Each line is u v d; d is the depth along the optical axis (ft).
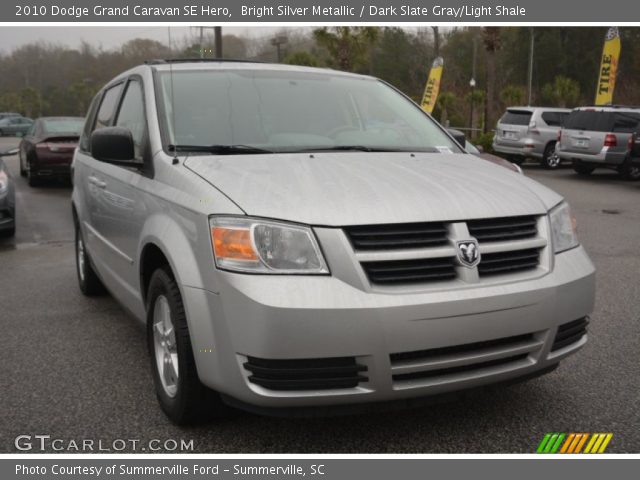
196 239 9.36
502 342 9.41
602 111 52.95
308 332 8.35
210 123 12.12
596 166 55.42
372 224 8.82
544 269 9.81
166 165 11.05
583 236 29.09
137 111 13.30
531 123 63.72
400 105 14.70
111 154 11.63
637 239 28.30
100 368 13.20
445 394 9.27
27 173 54.19
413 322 8.57
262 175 9.99
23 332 15.58
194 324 9.18
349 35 101.14
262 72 13.96
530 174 59.52
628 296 18.56
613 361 13.34
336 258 8.64
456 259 9.10
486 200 9.82
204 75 13.37
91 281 18.35
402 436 10.15
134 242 12.00
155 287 10.80
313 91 13.76
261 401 8.66
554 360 9.95
